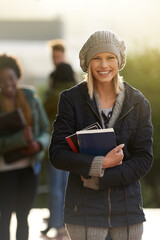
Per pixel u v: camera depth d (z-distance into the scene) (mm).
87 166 4434
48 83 8750
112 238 4707
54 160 4613
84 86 4699
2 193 6441
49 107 8398
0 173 6438
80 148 4480
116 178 4504
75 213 4602
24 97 6695
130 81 12453
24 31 26266
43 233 8578
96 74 4629
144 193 11969
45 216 10109
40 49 22922
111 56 4598
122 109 4617
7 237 6438
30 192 6586
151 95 12203
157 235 8625
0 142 6340
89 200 4578
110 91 4691
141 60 12578
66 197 4680
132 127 4621
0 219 6469
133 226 4633
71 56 18625
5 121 6355
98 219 4562
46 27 25922
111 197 4574
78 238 4621
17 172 6508
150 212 10594
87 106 4652
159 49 12758
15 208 6594
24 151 6430
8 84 6582
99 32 4621
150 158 4668
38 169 6652
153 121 11828
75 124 4688
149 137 4672
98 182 4488
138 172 4586
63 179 8352
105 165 4434
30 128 6469
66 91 4750
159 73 12453
